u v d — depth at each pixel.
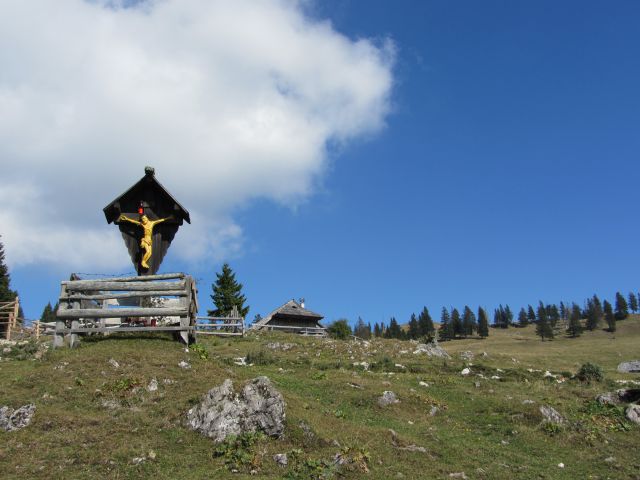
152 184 28.95
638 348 75.00
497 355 44.56
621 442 20.02
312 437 16.42
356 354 35.88
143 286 24.53
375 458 16.06
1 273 72.62
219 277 81.06
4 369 20.81
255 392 16.95
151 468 14.41
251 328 46.78
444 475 15.73
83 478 13.57
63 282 23.98
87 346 23.12
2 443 14.92
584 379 32.22
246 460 14.98
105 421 16.47
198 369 21.05
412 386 26.17
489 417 21.91
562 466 17.52
